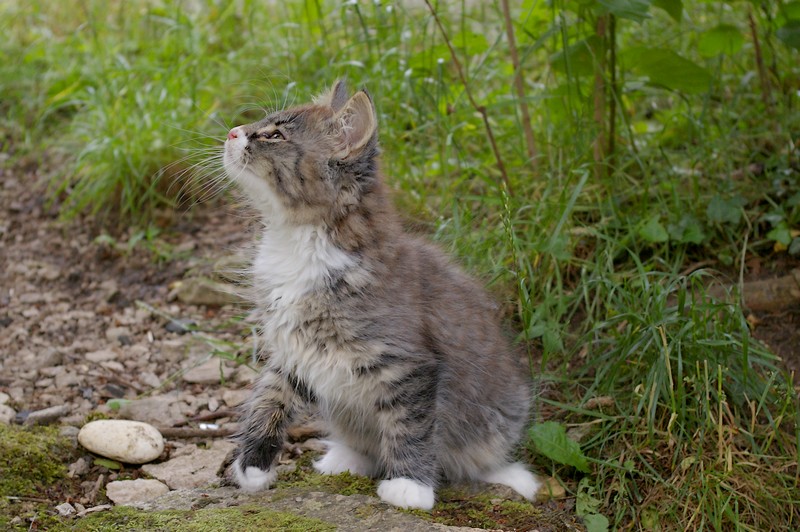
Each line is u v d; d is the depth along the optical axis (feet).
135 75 5.07
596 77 4.27
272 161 3.56
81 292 4.46
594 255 4.16
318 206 3.53
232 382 4.06
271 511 3.48
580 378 3.91
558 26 4.27
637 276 4.02
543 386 3.93
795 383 3.87
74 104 5.09
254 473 3.60
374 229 3.56
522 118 4.46
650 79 4.32
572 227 4.18
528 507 3.60
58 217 4.77
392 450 3.55
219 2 5.62
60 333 4.26
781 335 3.99
